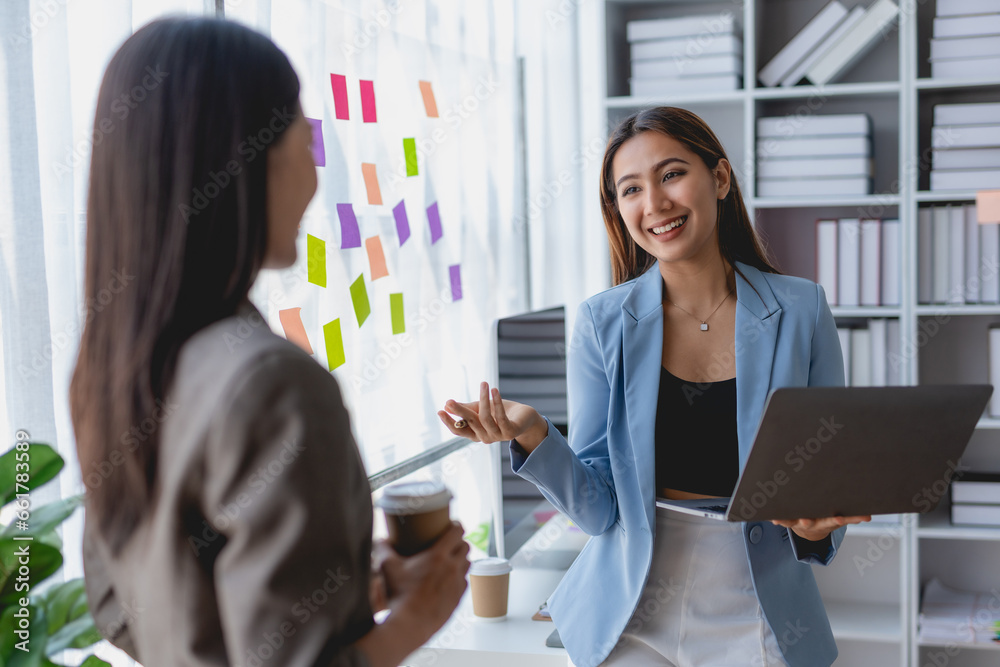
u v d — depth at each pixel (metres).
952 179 2.49
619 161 1.46
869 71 2.73
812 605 1.38
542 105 3.18
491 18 2.79
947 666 2.65
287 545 0.53
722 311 1.46
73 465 1.18
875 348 2.57
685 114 1.44
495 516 1.99
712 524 1.36
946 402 1.12
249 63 0.61
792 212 2.79
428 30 2.36
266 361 0.55
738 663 1.33
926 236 2.54
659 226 1.41
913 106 2.46
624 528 1.41
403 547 0.66
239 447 0.54
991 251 2.50
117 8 1.29
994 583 2.72
